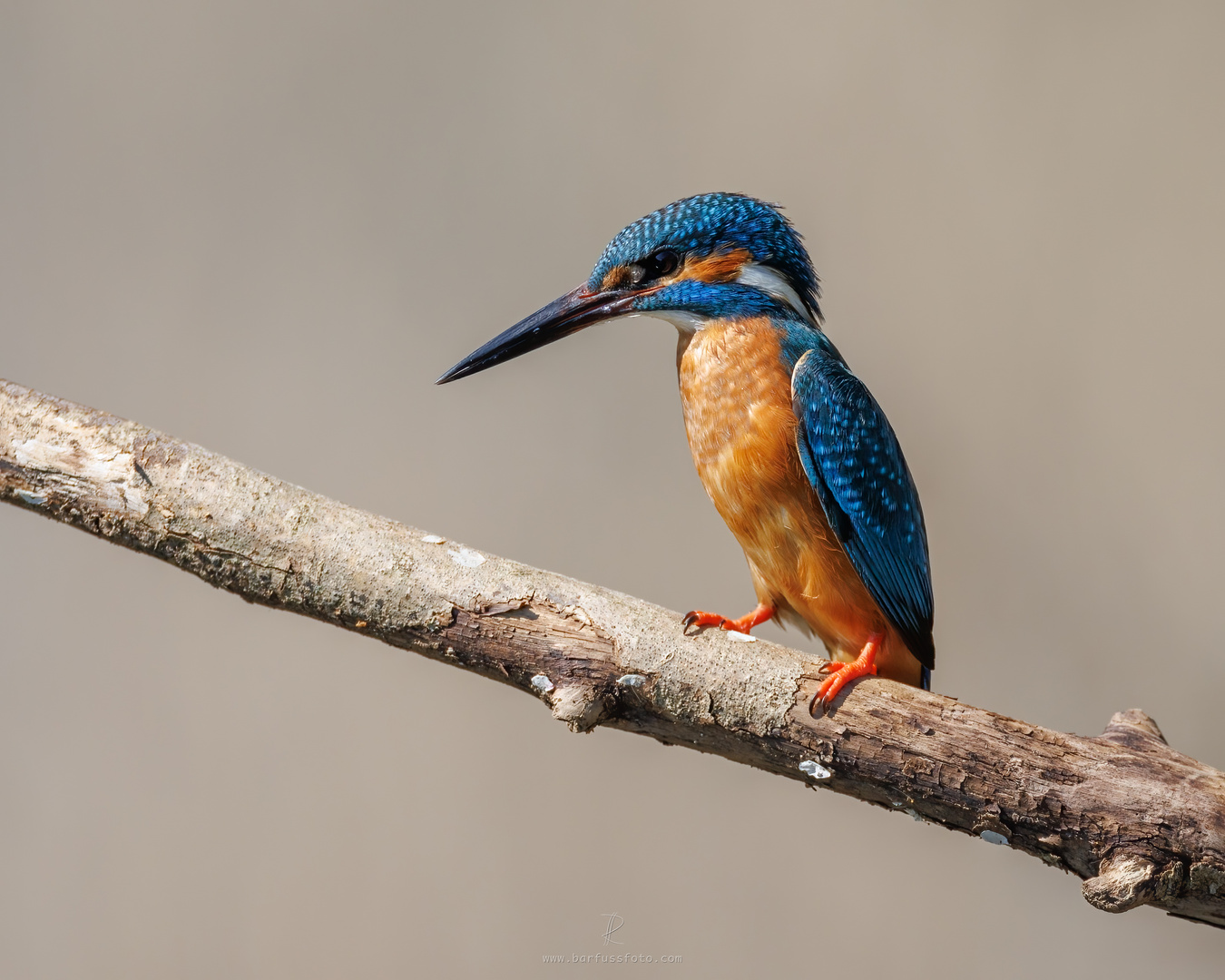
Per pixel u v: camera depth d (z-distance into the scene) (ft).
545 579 14.60
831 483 14.71
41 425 14.58
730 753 14.60
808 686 14.57
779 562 14.74
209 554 14.58
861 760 14.57
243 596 14.60
